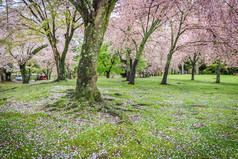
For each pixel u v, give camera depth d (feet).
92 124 18.69
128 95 38.55
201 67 197.06
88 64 25.86
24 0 48.80
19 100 30.25
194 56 112.06
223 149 14.16
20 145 13.08
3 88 54.90
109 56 124.77
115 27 67.46
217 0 42.47
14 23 47.57
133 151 13.34
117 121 19.93
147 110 26.25
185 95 44.80
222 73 176.96
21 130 16.12
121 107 26.30
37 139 14.52
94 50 25.88
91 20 25.52
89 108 23.22
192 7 45.14
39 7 49.90
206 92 52.31
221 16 46.85
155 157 12.73
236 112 26.45
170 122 21.30
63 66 65.67
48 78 143.23
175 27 64.75
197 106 31.04
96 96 26.68
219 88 65.77
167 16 51.52
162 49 97.40
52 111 22.90
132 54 87.97
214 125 20.08
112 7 26.23
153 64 139.13
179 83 85.92
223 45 59.00
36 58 94.12
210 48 69.92
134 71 63.82
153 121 21.17
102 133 16.03
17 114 21.29
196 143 15.26
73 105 23.94
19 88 52.16
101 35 26.16
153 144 14.84
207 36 63.31
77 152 12.71
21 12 48.34
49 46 91.86
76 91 26.61
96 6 25.68
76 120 19.80
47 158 11.67
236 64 82.07
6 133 15.12
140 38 77.46
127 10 51.93
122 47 79.05
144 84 71.41
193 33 69.72
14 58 76.38
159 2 42.91
